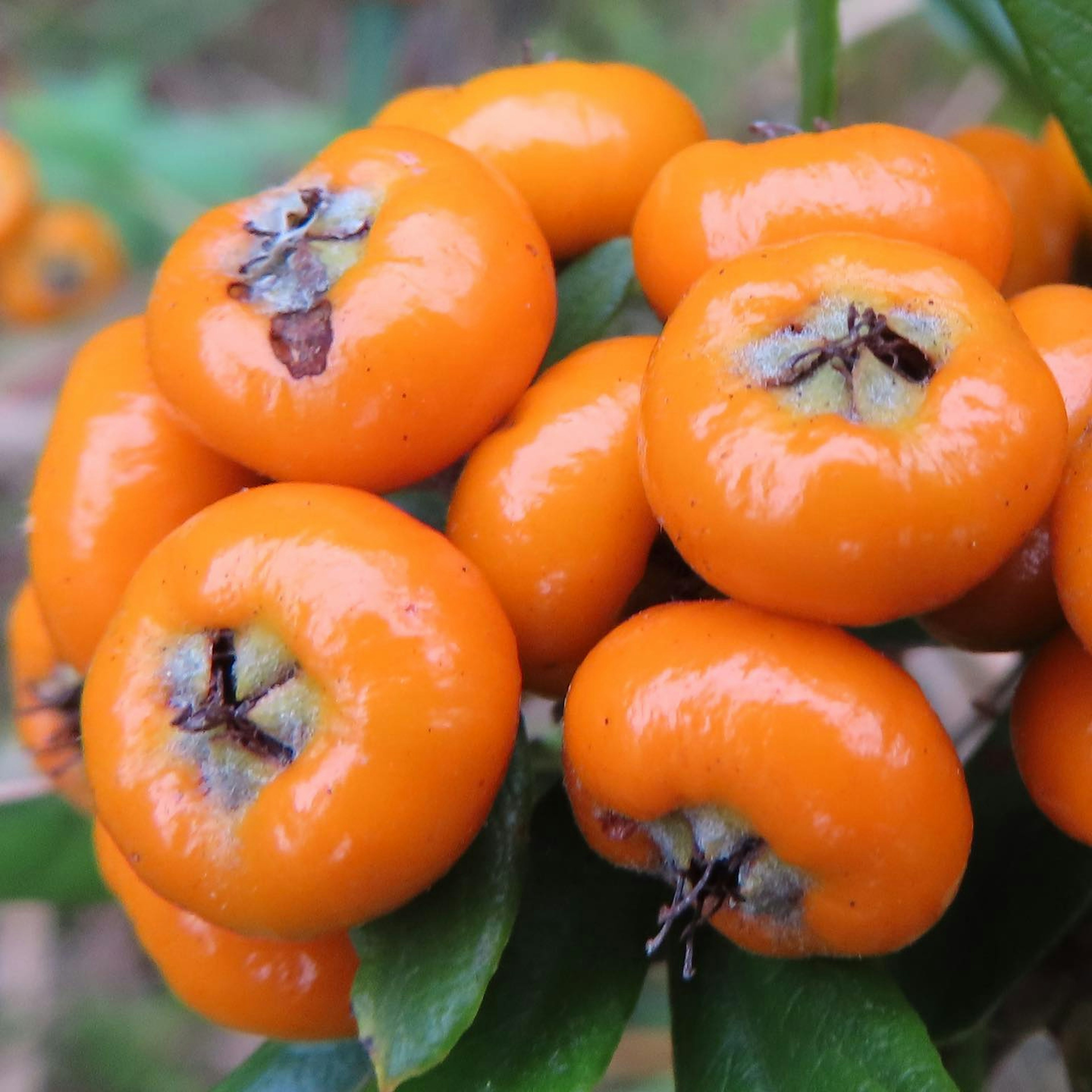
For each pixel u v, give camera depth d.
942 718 0.07
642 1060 0.10
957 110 0.12
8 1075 0.12
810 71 0.05
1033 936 0.05
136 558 0.05
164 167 0.12
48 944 0.13
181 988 0.05
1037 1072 0.09
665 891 0.05
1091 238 0.05
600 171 0.05
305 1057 0.05
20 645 0.06
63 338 0.13
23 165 0.11
